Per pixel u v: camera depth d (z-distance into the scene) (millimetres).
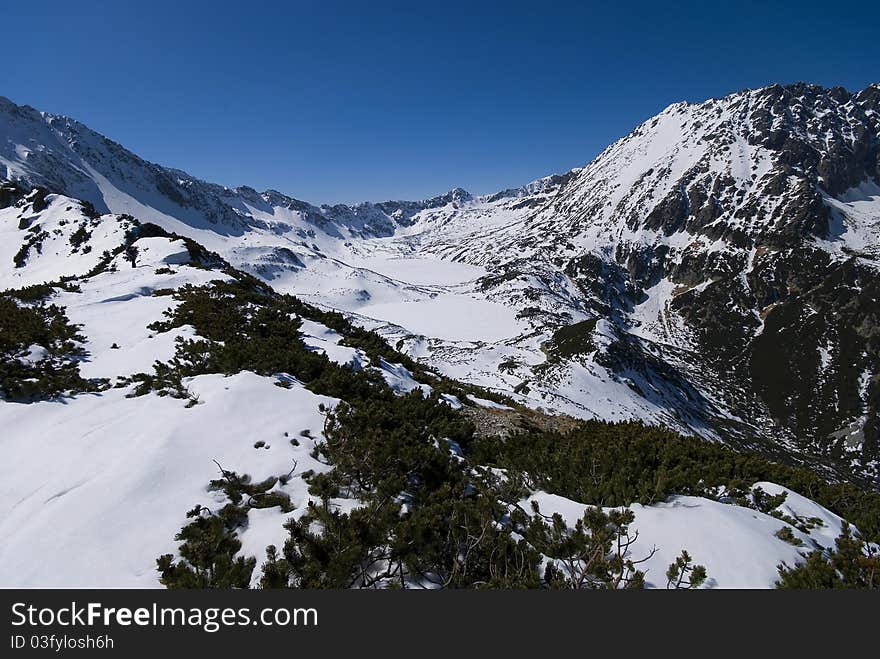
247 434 9156
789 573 6555
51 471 7840
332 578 5434
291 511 7145
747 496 10031
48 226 70875
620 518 7156
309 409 10555
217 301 19953
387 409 11797
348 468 8109
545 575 6387
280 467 8211
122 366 13641
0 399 10281
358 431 9273
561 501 8977
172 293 23453
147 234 60094
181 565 5629
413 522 6160
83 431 9156
